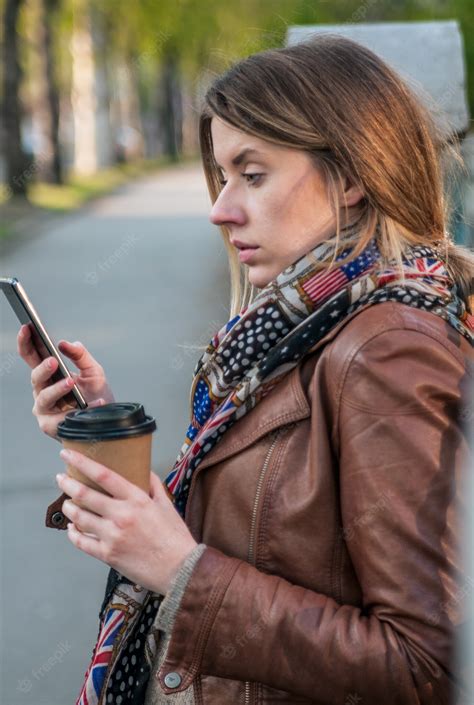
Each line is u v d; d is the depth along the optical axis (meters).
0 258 29.91
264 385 2.67
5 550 8.99
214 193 3.07
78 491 2.46
